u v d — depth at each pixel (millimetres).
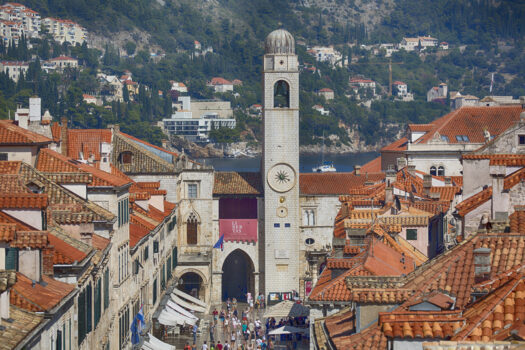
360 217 120750
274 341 144875
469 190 95500
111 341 101688
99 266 83938
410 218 105562
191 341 164250
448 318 46375
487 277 51125
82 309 75812
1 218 66125
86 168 110625
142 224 138500
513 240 53500
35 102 141750
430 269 62469
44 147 108750
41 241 63438
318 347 65000
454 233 101812
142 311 133125
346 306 80312
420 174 190000
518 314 43562
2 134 100625
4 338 49375
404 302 56156
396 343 45344
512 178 78625
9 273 50750
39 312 56625
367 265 81500
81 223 84625
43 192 80438
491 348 39688
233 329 174375
